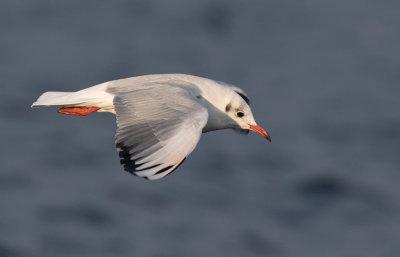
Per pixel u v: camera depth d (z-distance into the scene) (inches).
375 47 1206.9
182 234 594.2
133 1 1445.6
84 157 730.2
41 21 1251.8
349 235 620.4
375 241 610.5
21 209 610.5
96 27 1255.5
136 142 249.6
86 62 1061.8
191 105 266.5
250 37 1274.6
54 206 622.8
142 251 563.2
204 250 573.0
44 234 577.3
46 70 1003.9
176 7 1425.9
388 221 646.5
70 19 1285.7
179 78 323.3
